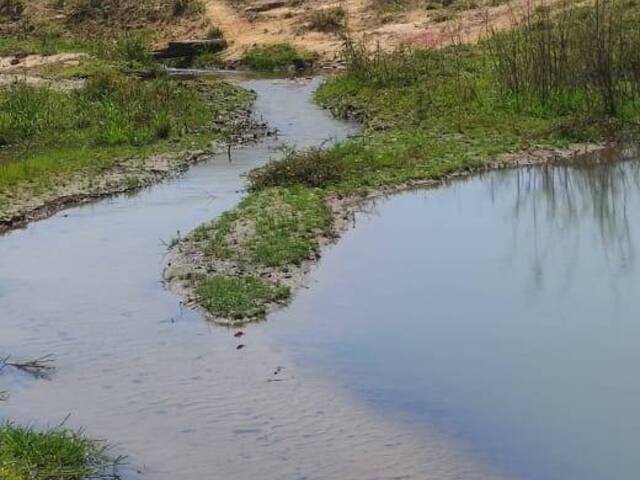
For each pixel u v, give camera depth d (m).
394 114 20.20
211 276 10.95
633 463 7.15
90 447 7.44
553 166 16.20
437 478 7.00
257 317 9.98
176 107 20.80
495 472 7.07
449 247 12.05
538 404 8.02
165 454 7.42
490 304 10.15
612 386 8.30
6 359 9.19
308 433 7.67
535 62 19.77
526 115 18.88
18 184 15.46
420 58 24.09
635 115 18.22
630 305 10.03
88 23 35.06
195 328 9.80
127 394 8.43
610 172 15.75
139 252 12.16
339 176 15.10
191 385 8.55
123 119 19.52
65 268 11.69
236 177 16.06
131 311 10.27
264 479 7.04
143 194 15.17
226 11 33.38
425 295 10.43
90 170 16.41
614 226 12.91
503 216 13.41
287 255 11.39
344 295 10.48
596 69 19.02
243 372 8.78
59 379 8.76
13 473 6.87
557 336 9.32
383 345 9.23
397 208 13.84
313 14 31.69
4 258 12.15
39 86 23.39
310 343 9.34
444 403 8.09
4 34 34.91
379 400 8.17
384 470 7.11
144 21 34.47
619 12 22.88
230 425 7.83
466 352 9.02
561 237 12.40
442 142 17.41
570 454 7.29
